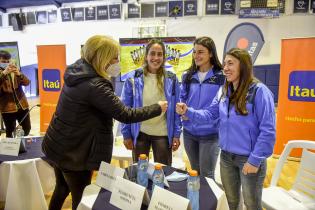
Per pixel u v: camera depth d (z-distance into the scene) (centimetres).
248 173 155
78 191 162
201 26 688
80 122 150
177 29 705
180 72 542
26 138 256
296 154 382
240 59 154
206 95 200
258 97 151
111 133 162
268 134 148
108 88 148
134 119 155
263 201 181
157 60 202
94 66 149
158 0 708
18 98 359
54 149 156
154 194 119
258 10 633
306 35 628
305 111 372
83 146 153
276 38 645
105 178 147
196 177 124
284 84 383
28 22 831
